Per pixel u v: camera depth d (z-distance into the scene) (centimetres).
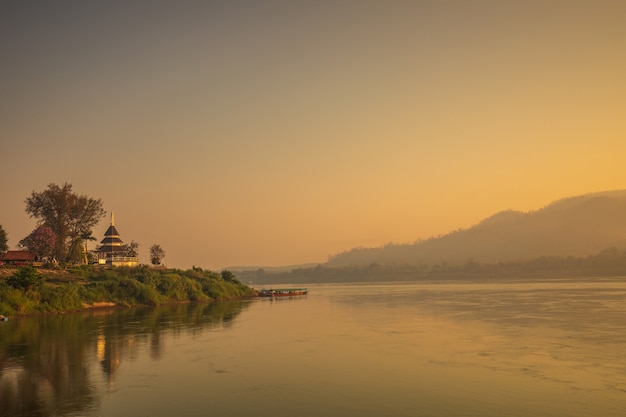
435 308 9562
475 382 3778
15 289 9025
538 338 5581
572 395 3428
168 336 6172
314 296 15775
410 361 4525
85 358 4809
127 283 11562
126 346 5450
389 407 3253
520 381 3784
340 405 3309
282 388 3706
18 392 3662
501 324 6812
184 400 3450
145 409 3275
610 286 16875
